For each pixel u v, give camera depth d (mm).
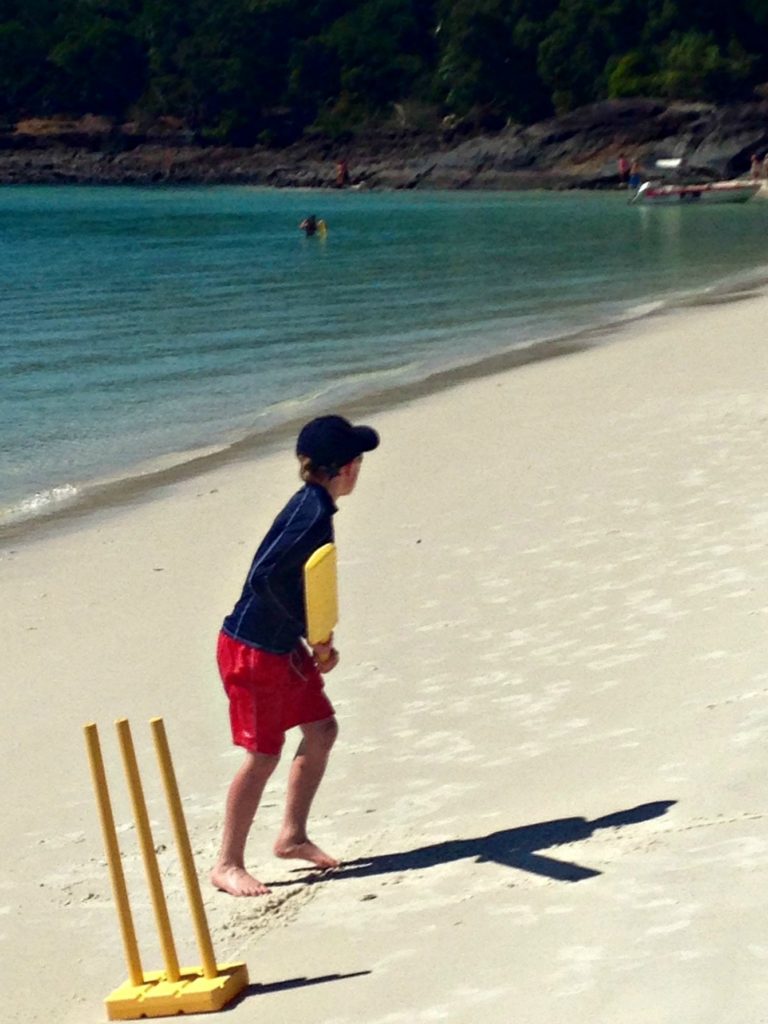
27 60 126188
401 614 8359
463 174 104625
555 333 23703
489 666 7262
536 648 7426
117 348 23750
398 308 28891
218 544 10930
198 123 122062
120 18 129125
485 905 4637
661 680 6594
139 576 10172
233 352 23031
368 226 61094
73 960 4902
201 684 7656
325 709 5340
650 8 106812
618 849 4867
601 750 5906
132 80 126125
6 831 6023
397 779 6039
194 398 18672
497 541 9719
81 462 14883
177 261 43438
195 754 6641
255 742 5203
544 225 59406
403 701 6945
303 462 5117
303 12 123000
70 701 7617
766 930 4020
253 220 69188
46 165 121500
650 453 11898
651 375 16828
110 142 122500
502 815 5465
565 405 15281
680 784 5348
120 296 32750
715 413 13414
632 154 98812
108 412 17844
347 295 31750
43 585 10148
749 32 106062
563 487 11086
